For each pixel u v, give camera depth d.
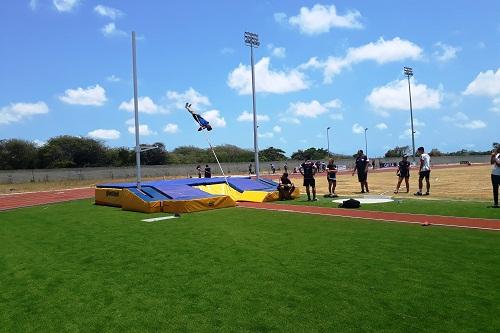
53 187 44.88
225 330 5.12
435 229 10.73
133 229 12.91
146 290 6.78
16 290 7.09
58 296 6.69
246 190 20.95
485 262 7.49
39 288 7.16
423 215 13.05
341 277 6.98
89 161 76.69
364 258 8.11
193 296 6.38
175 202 16.59
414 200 17.02
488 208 13.79
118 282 7.30
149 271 7.90
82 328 5.37
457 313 5.32
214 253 9.10
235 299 6.17
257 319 5.41
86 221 15.14
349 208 15.50
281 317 5.44
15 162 70.56
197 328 5.21
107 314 5.81
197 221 14.09
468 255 8.02
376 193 21.12
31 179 57.41
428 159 18.86
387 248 8.85
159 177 66.56
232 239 10.59
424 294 6.02
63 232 12.90
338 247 9.16
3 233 13.31
